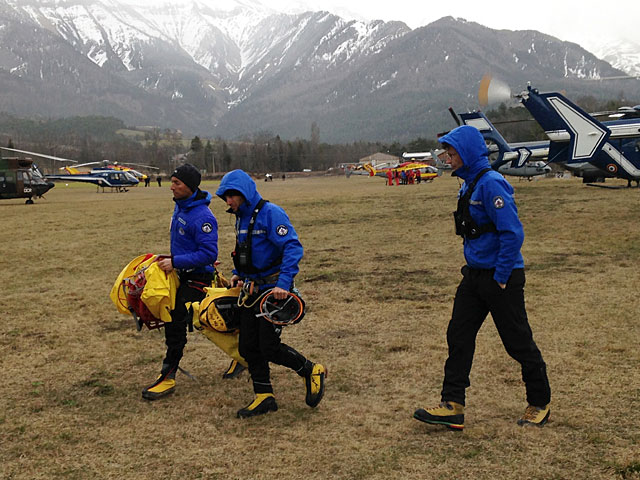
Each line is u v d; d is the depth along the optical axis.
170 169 149.62
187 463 3.29
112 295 4.40
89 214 23.84
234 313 4.05
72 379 4.80
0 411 4.13
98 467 3.28
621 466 3.07
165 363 4.45
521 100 22.22
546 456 3.22
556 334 5.49
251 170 153.38
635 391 4.08
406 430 3.65
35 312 7.22
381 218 17.91
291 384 4.55
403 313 6.59
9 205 32.06
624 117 22.41
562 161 23.12
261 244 3.89
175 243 4.41
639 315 5.98
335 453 3.36
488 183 3.52
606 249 10.05
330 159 164.25
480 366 4.73
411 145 166.38
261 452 3.41
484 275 3.60
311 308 6.98
